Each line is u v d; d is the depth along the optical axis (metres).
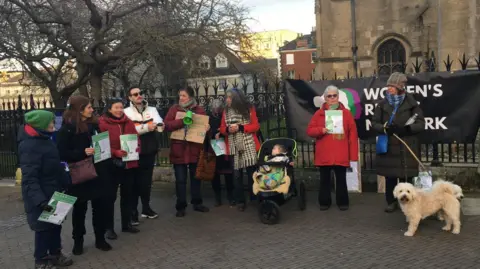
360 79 7.72
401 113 6.22
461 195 5.55
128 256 5.32
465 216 6.19
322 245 5.36
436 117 7.33
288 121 8.20
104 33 20.12
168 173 9.68
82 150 5.07
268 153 6.96
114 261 5.18
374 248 5.16
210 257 5.16
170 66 22.09
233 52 21.31
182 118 6.77
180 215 6.97
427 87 7.32
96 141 5.18
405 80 6.24
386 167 6.41
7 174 11.63
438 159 7.92
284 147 6.86
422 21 30.19
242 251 5.30
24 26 19.72
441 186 5.54
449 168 7.59
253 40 21.73
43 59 23.53
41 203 4.55
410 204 5.48
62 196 4.64
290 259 4.96
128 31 19.41
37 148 4.65
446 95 7.23
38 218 4.73
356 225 6.05
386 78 7.55
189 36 20.03
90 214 7.47
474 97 7.09
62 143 5.01
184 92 6.86
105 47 21.19
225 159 7.34
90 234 6.32
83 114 5.18
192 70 20.19
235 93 6.91
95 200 5.40
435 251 4.96
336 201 6.95
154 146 6.54
